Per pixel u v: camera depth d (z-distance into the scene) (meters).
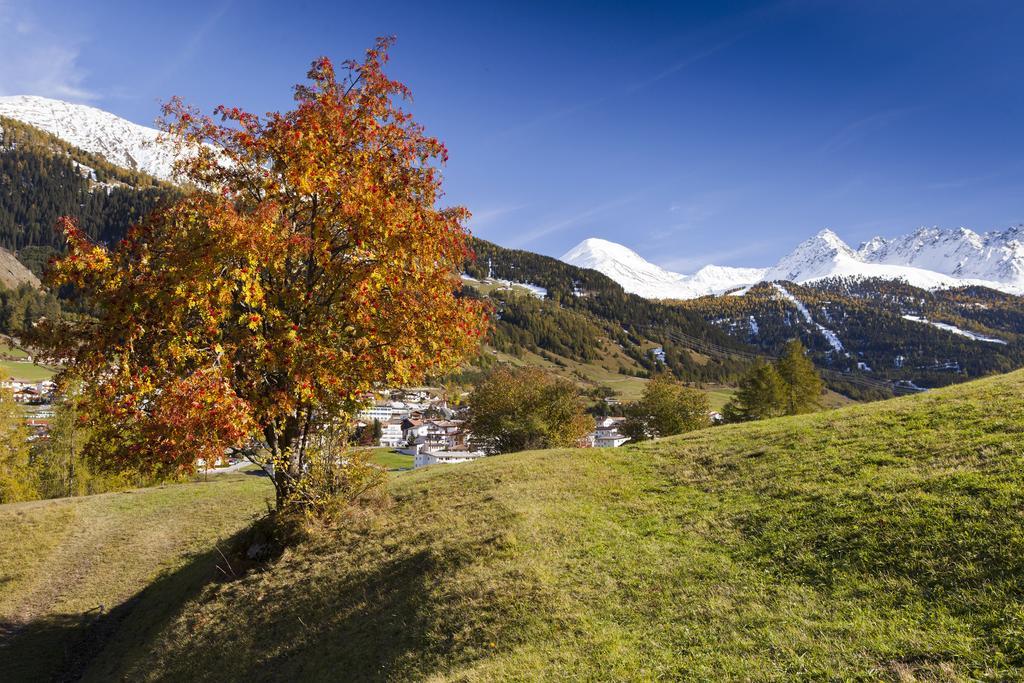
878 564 10.80
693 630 9.96
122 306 13.90
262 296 14.41
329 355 15.25
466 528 17.47
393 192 17.23
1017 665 7.14
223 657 15.09
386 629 13.10
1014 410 17.55
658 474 21.75
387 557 16.92
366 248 15.90
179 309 13.59
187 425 13.51
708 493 18.19
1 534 31.28
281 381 17.05
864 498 13.80
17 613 23.48
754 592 11.02
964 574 9.56
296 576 17.67
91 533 32.09
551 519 17.20
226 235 13.86
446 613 12.66
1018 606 8.28
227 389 13.97
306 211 17.53
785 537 13.16
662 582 12.20
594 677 9.03
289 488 20.23
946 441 16.45
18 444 54.12
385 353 16.03
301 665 13.26
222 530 29.86
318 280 17.02
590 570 13.28
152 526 32.59
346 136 17.14
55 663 19.39
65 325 15.36
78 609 23.22
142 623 20.16
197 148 17.92
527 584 12.88
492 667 9.98
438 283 17.52
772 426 25.23
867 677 7.55
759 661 8.52
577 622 11.04
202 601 18.56
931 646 7.89
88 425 15.38
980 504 11.55
